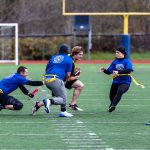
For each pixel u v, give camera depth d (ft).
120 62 79.97
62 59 75.25
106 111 82.38
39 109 83.41
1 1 260.42
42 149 54.08
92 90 115.14
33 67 188.14
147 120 73.05
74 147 55.11
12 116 75.92
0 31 253.85
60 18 279.49
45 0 272.92
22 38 239.91
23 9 267.59
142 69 184.03
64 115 75.61
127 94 108.37
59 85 74.38
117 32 275.18
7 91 75.72
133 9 222.69
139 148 54.85
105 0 224.33
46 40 240.94
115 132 63.57
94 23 277.03
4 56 229.04
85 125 68.54
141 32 268.62
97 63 220.64
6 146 55.42
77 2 219.20
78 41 250.37
